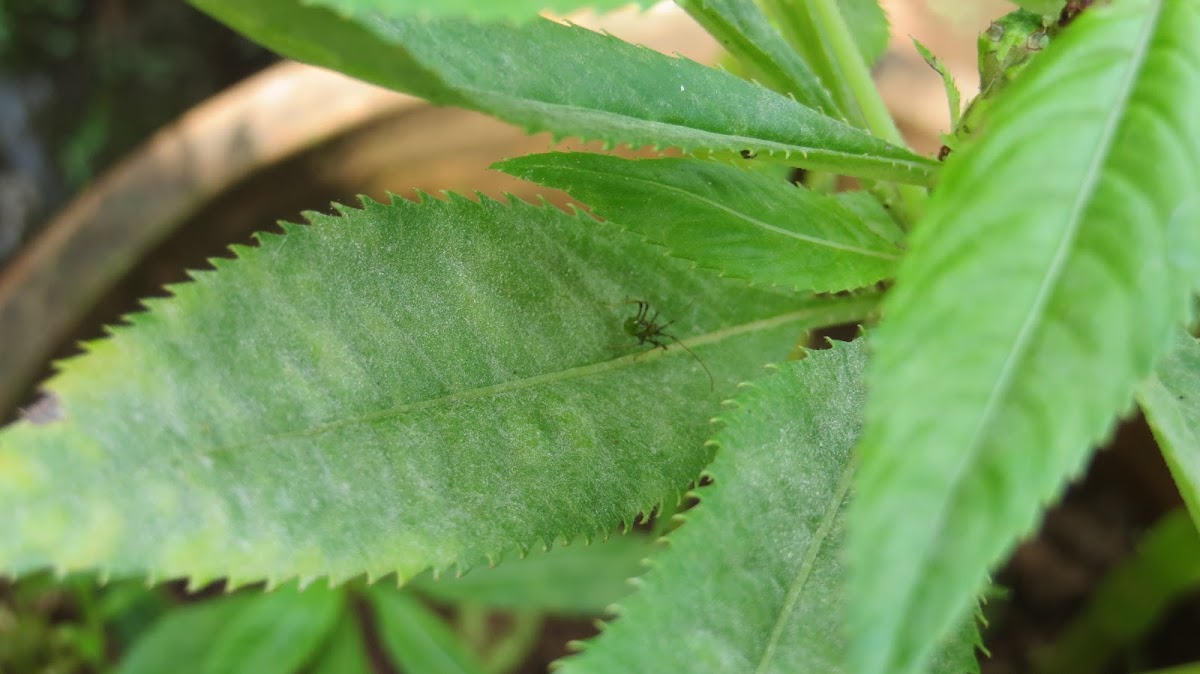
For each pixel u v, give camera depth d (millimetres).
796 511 185
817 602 182
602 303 197
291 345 181
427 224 190
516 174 191
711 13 197
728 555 182
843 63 207
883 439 159
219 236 292
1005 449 158
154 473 173
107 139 409
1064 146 163
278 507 177
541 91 178
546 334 193
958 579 157
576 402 192
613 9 168
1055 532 324
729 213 193
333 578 177
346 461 181
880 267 196
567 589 264
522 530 185
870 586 157
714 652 179
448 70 174
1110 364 159
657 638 178
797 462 187
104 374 174
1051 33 184
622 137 177
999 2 251
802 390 189
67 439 171
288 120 276
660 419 194
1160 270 160
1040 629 315
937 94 254
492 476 186
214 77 420
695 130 183
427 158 285
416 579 262
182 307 178
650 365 197
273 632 248
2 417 280
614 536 276
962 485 157
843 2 219
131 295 292
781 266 193
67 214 282
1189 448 187
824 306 205
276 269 182
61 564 169
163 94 415
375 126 278
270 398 179
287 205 292
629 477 191
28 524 169
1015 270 161
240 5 166
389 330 186
